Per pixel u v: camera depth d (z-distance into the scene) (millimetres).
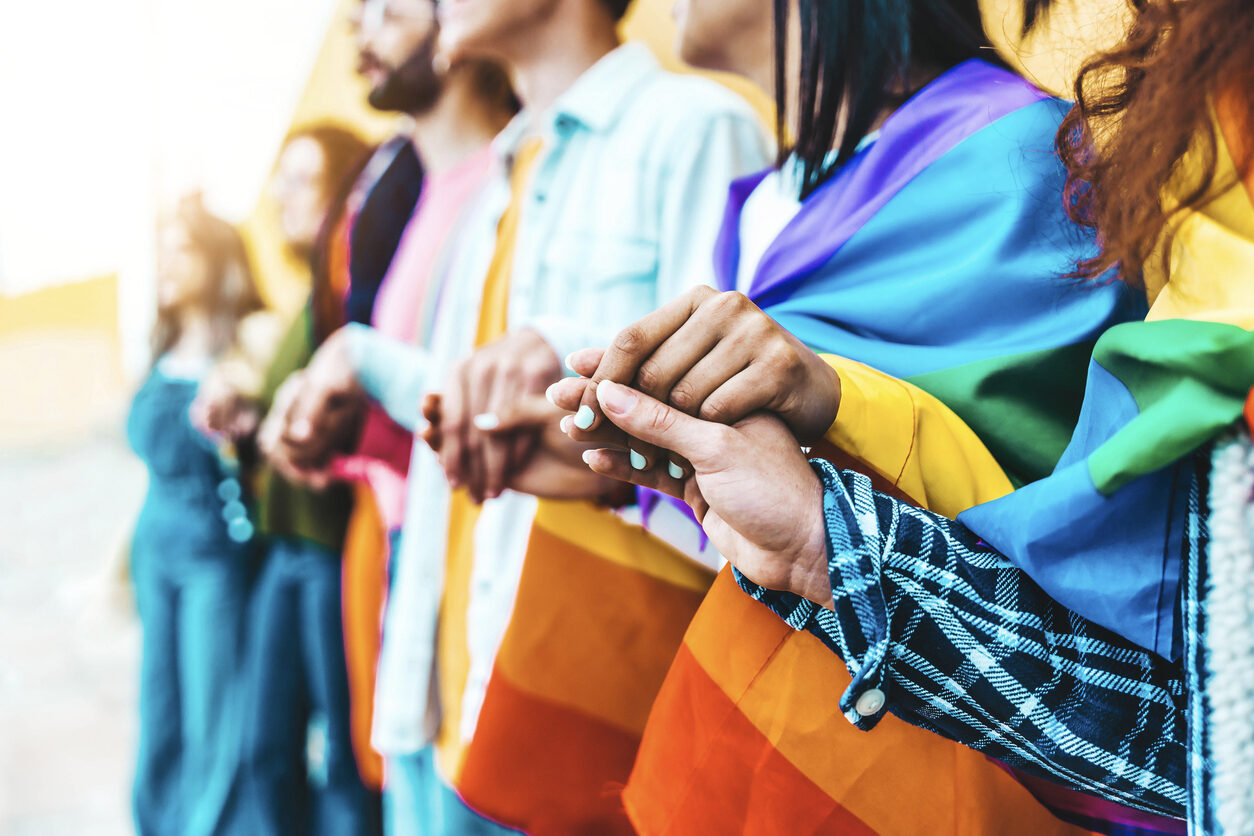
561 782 804
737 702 480
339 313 1175
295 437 1195
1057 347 477
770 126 764
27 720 1547
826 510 380
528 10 918
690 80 817
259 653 1262
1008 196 507
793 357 396
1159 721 376
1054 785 489
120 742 1518
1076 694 375
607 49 883
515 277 915
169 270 1391
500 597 854
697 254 792
